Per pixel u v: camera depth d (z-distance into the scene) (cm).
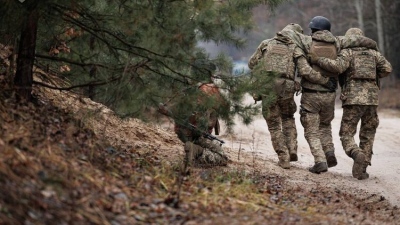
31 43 1947
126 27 1933
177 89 2025
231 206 1652
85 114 1995
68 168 1533
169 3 1931
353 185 2438
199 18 1950
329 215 1730
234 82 2017
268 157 2939
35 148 1565
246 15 1967
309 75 2580
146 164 1972
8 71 1958
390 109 7812
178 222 1452
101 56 2098
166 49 1962
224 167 2311
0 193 1275
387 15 9769
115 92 1967
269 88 2084
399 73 9862
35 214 1273
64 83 2230
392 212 1900
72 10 1953
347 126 2636
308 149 3581
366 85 2614
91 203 1409
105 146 1916
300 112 2648
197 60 1994
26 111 1814
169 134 2806
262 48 2620
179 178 1800
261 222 1526
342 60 2589
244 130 4147
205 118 2186
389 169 2855
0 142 1471
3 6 1786
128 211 1454
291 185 2198
